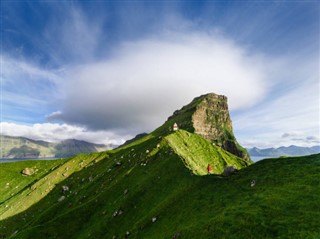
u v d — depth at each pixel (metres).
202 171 107.06
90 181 155.50
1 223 150.62
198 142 162.25
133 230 78.69
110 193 114.00
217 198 67.25
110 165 165.88
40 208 153.50
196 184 82.56
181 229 58.88
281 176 63.56
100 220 98.44
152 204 88.81
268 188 60.53
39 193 175.12
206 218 58.19
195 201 71.31
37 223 126.50
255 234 45.56
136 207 93.12
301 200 50.34
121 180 120.31
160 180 100.38
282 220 46.25
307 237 40.19
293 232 42.44
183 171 97.62
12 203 181.38
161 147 134.88
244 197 60.59
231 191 67.62
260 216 49.38
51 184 184.62
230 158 159.12
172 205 78.31
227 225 50.62
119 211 95.62
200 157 144.12
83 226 102.50
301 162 67.62
